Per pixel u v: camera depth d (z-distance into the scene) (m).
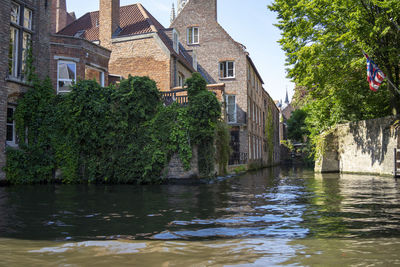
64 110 14.91
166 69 22.03
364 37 17.02
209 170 15.30
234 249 4.11
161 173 14.79
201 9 31.17
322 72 19.14
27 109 14.52
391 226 5.47
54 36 16.31
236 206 7.80
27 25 15.27
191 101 15.22
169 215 6.55
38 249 4.12
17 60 14.54
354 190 11.53
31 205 7.93
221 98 20.50
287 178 18.42
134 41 22.83
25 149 14.31
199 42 30.77
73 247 4.21
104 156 14.88
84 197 9.59
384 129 19.94
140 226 5.50
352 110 25.30
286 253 3.93
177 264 3.53
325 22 17.97
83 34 24.61
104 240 4.57
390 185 13.59
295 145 59.62
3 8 13.38
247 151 28.59
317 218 6.21
